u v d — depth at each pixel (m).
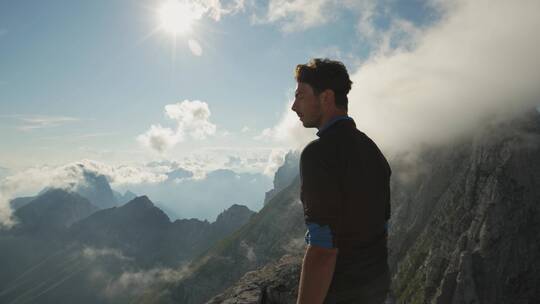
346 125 4.09
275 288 9.73
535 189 160.25
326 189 3.65
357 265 3.74
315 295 3.49
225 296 11.68
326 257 3.57
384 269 4.09
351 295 3.73
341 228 3.70
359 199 3.75
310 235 3.69
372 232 3.88
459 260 154.00
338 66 4.25
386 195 4.29
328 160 3.78
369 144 4.21
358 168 3.82
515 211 155.75
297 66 4.54
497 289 141.75
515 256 145.88
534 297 134.75
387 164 4.48
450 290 150.25
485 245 153.25
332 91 4.19
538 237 147.25
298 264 11.30
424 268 173.75
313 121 4.36
